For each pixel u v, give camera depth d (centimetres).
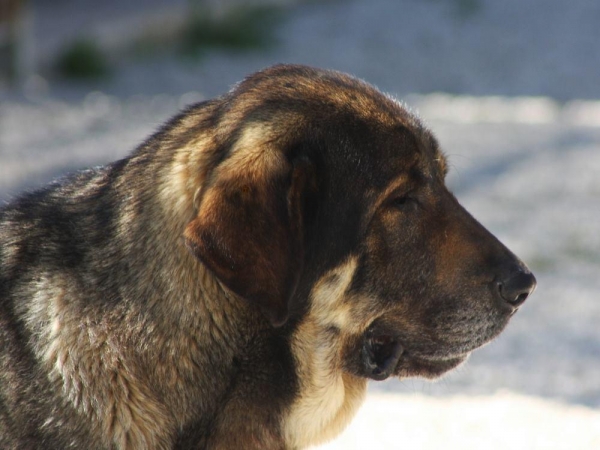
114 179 700
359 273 684
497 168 2147
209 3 3722
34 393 642
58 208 701
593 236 1747
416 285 694
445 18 4075
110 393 645
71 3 3688
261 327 664
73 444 637
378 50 3600
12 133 2191
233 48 3506
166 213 659
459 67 3428
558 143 2392
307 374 688
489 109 2809
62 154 2023
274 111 671
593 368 1222
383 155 682
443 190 712
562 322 1388
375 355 711
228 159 648
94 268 663
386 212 685
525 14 4181
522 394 1130
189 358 654
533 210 1878
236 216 621
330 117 677
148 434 649
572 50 3700
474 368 1220
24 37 2811
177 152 681
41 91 2742
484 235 707
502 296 696
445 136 2377
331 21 3962
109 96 2731
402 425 1026
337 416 732
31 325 654
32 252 679
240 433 671
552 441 982
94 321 651
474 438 990
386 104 711
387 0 4356
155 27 3400
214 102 720
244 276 614
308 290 671
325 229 671
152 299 651
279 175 644
